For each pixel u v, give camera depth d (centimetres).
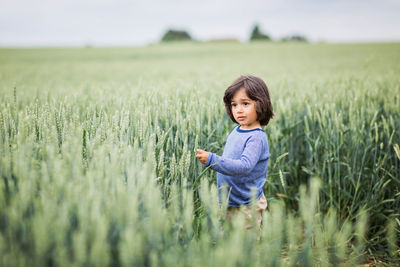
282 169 272
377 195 246
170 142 211
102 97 295
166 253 108
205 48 3356
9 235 97
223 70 860
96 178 115
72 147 123
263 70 832
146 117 185
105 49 3612
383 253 228
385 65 799
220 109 274
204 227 121
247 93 178
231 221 184
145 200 114
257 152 176
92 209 98
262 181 189
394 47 2381
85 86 432
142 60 1944
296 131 301
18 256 94
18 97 335
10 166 129
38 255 91
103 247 88
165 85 383
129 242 89
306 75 610
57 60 1967
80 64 1488
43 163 111
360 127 274
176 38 7044
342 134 252
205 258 101
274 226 104
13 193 112
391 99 297
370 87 351
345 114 298
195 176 182
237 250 90
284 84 426
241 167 168
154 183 128
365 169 271
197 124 197
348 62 1097
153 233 103
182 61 1694
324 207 268
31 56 2347
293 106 319
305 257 109
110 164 124
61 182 106
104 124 174
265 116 189
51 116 169
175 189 131
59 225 94
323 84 421
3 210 106
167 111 227
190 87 342
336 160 250
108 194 114
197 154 170
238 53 2512
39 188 124
